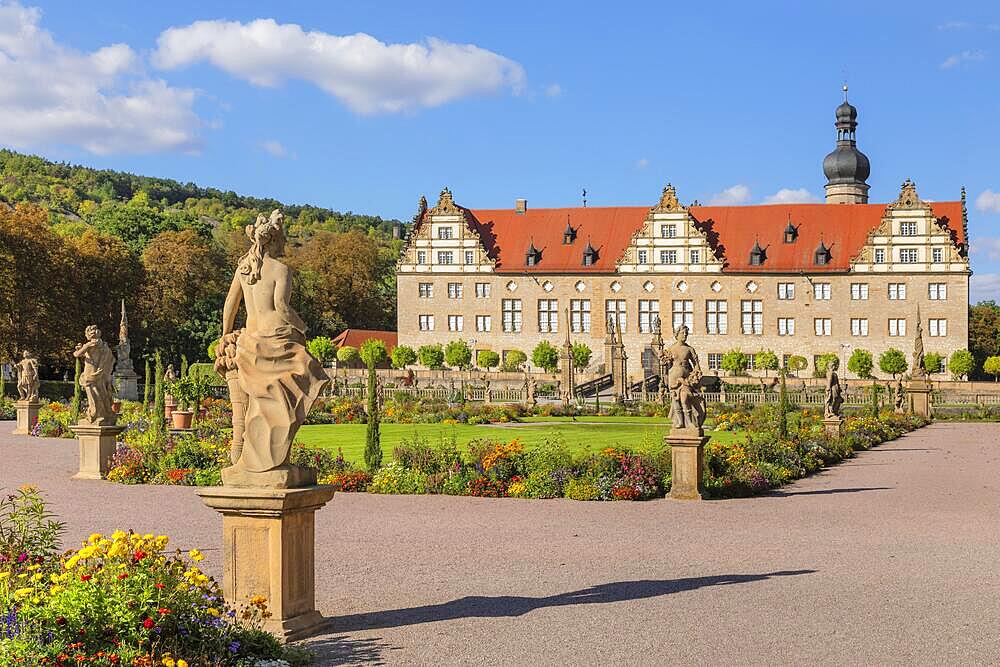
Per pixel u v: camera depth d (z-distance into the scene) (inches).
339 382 3759.8
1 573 478.0
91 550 470.9
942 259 4377.5
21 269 3572.8
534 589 681.0
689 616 604.1
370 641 546.3
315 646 534.0
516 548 845.2
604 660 515.5
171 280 4724.4
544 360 4350.4
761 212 4719.5
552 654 525.3
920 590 676.7
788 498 1193.4
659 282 4633.4
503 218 4958.2
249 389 543.2
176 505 1102.4
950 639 556.1
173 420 2012.8
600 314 4682.6
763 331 4547.2
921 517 1027.3
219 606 488.1
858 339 4456.2
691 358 1189.1
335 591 674.8
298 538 549.6
